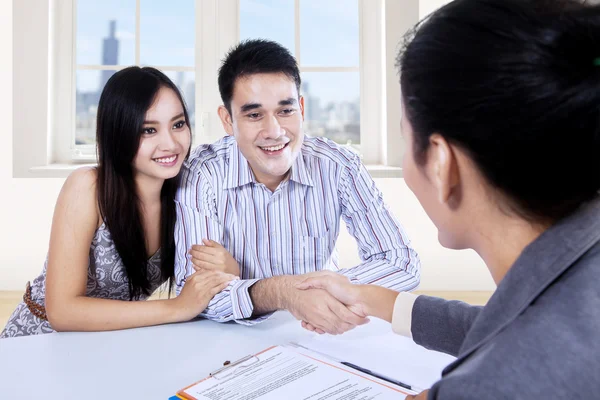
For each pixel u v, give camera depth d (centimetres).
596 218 41
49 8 299
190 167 140
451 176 44
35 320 140
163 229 136
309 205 147
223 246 138
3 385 79
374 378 77
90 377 82
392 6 300
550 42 37
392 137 305
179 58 315
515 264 42
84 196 123
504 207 43
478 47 39
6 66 308
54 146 315
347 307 99
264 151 129
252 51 123
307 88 320
